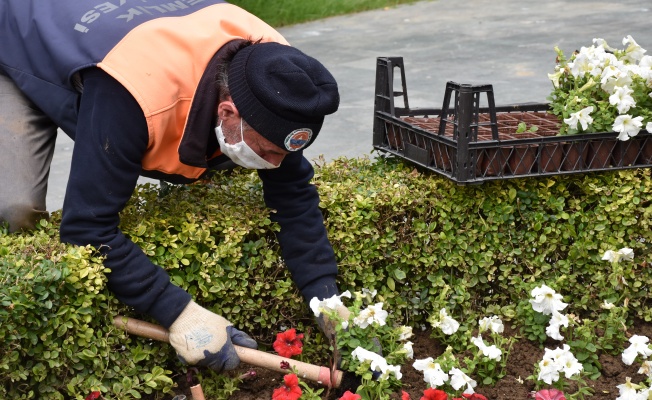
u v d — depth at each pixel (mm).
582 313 3463
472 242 3285
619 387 2828
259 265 3008
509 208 3256
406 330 2908
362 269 3168
